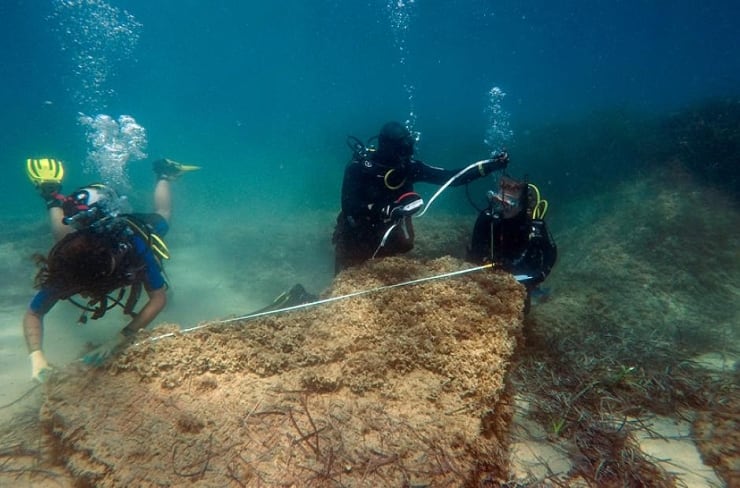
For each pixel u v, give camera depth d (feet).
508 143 49.60
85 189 9.48
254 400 6.75
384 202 13.15
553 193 37.52
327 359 7.61
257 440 6.06
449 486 5.52
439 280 9.36
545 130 46.19
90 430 6.29
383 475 5.57
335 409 6.58
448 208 43.88
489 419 7.15
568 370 11.90
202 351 7.64
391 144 12.60
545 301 16.76
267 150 146.30
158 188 19.22
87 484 6.01
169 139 191.01
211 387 7.06
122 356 7.57
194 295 19.01
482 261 12.48
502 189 11.87
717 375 12.10
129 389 7.05
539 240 12.29
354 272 10.29
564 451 8.79
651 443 9.32
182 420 6.28
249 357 7.55
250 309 17.90
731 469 8.31
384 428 6.24
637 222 23.12
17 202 69.10
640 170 30.78
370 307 8.73
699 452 9.02
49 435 7.00
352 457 5.78
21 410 9.07
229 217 38.68
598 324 15.24
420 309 8.46
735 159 26.84
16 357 12.41
